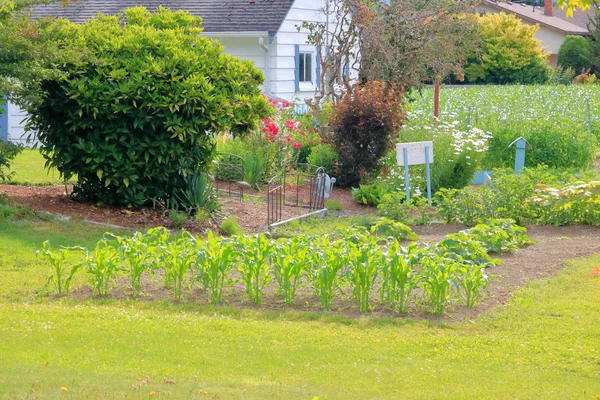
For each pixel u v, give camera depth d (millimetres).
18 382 4840
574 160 19312
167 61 11594
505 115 21203
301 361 6023
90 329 6570
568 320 7492
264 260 8008
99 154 11547
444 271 7727
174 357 5930
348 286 8695
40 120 11758
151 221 11477
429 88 34656
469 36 20797
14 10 11023
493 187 13047
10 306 7203
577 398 5336
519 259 9852
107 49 11586
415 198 13516
